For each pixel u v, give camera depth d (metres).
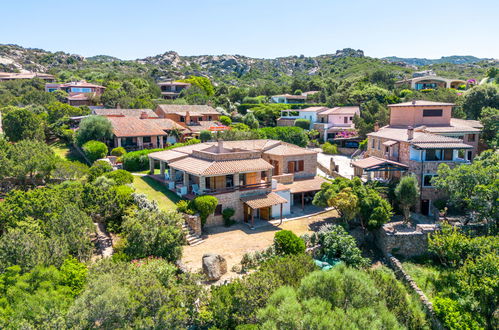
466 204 34.66
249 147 44.81
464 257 25.78
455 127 48.84
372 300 17.27
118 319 14.18
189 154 39.69
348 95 98.31
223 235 30.75
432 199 38.16
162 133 57.03
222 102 106.06
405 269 28.44
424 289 25.64
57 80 134.88
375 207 32.31
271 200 34.09
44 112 73.44
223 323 17.06
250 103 108.12
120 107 85.44
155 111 80.62
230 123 81.75
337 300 16.62
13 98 88.50
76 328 13.34
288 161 43.06
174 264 23.39
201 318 17.47
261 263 23.28
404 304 21.97
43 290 15.20
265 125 90.12
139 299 15.17
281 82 198.75
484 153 36.62
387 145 43.03
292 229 32.88
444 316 21.30
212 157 35.59
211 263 22.94
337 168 50.28
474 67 185.88
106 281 15.12
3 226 23.05
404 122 52.97
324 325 13.94
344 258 27.98
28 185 34.69
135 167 45.66
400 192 34.44
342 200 31.81
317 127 80.19
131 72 179.75
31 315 13.87
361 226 34.34
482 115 55.75
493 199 28.75
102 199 27.39
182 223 28.55
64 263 18.53
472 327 20.31
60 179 35.56
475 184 30.62
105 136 51.94
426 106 50.94
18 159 33.12
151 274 17.77
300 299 16.62
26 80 119.06
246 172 35.00
